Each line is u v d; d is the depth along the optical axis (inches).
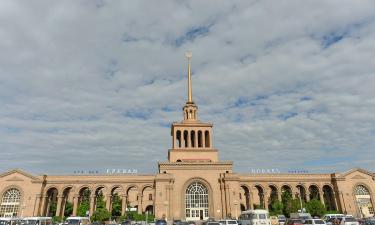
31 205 2883.9
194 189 2920.8
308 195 3240.7
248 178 3235.7
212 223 1800.0
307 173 3324.3
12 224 1990.7
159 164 2923.2
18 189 2947.8
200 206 2859.3
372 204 3198.8
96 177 3083.2
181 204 2815.0
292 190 3243.1
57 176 3048.7
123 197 3051.2
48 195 3122.5
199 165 2967.5
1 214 2864.2
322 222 1743.4
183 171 2930.6
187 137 3321.9
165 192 2795.3
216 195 2881.4
